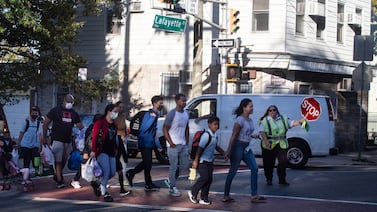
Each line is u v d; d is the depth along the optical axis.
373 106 35.56
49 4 20.88
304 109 16.67
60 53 21.22
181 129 10.94
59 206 10.15
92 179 10.55
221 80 20.27
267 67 22.06
